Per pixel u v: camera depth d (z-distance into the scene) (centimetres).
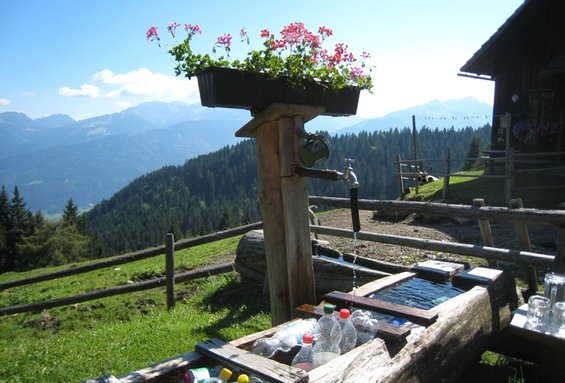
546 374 350
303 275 378
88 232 7362
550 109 1427
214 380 241
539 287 571
